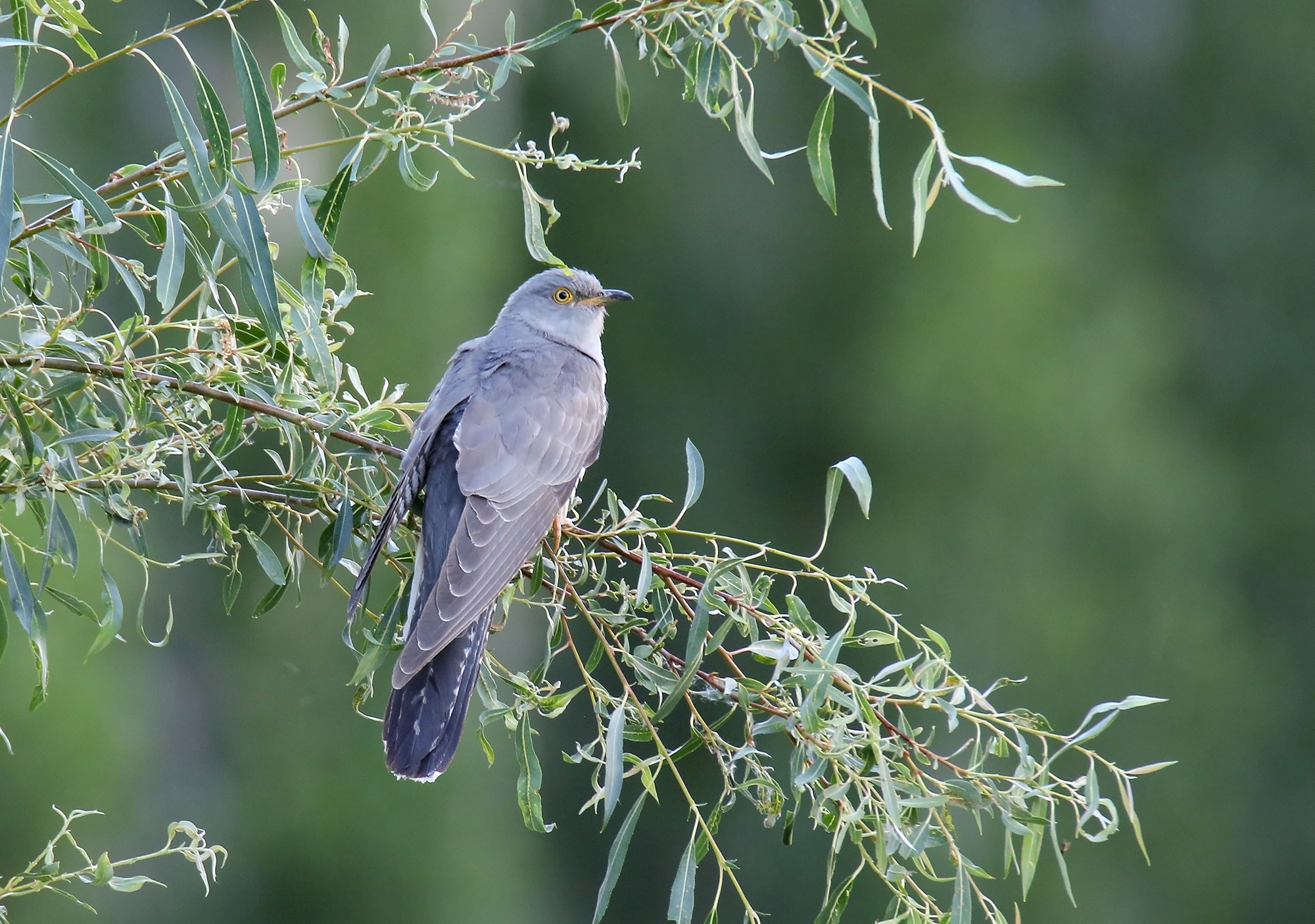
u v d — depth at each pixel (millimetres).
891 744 4586
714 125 18625
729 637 12406
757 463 18766
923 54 18797
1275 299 20297
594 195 18359
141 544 4707
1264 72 20516
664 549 5320
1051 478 17203
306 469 5016
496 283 14977
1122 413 17891
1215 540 18391
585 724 16703
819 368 18609
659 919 16750
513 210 16062
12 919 11328
